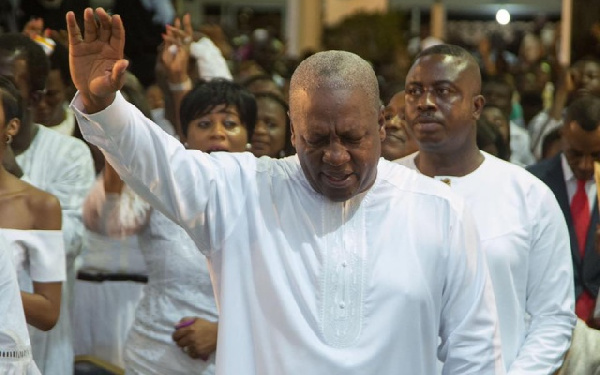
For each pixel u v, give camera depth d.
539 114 12.38
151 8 11.41
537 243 5.45
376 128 4.18
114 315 7.45
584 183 7.03
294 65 13.89
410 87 5.57
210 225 4.29
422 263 4.28
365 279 4.21
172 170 4.16
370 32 21.06
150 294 6.20
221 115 6.34
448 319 4.42
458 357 4.40
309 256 4.22
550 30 22.02
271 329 4.21
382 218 4.29
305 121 4.09
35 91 6.95
